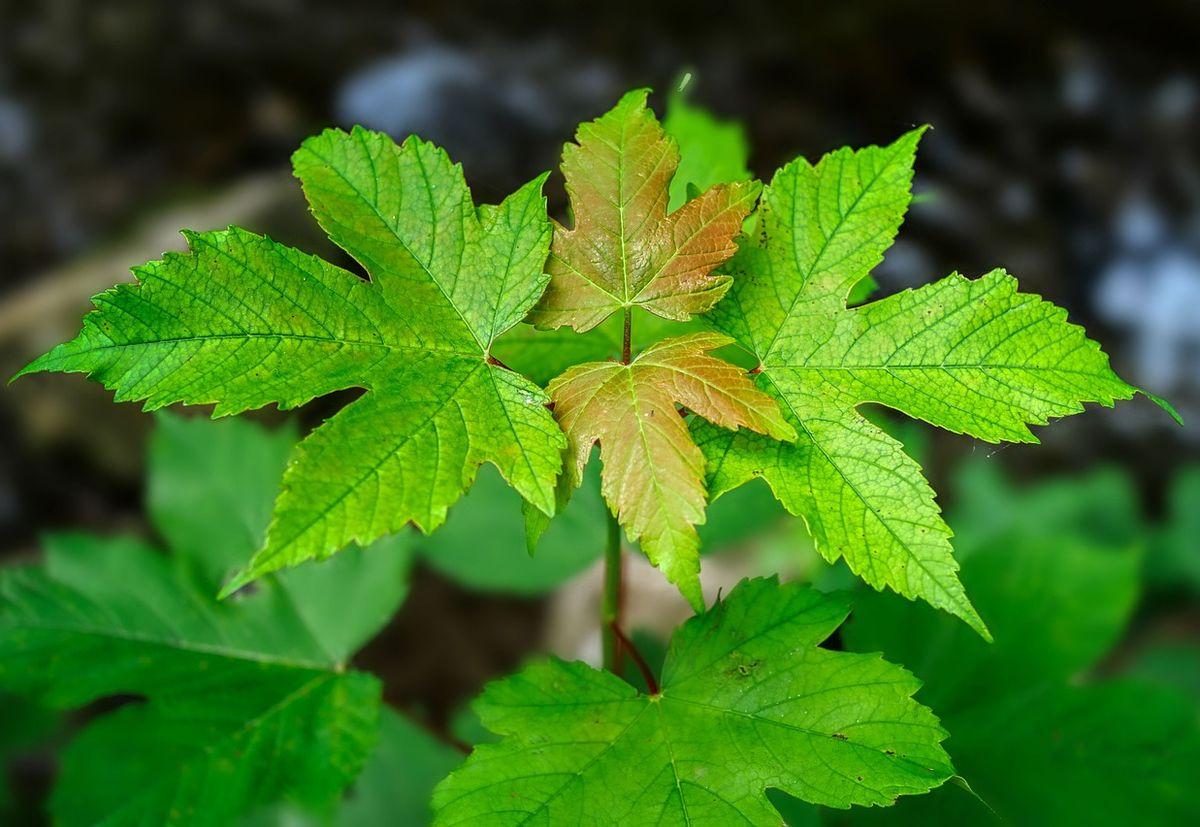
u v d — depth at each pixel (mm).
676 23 2152
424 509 452
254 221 1322
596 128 481
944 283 479
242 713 515
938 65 2084
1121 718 533
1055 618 550
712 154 539
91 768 498
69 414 1261
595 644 1000
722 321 483
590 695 475
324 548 445
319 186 479
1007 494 1023
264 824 583
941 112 2010
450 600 1129
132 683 518
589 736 469
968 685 542
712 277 473
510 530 578
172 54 2016
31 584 528
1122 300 1749
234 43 2041
